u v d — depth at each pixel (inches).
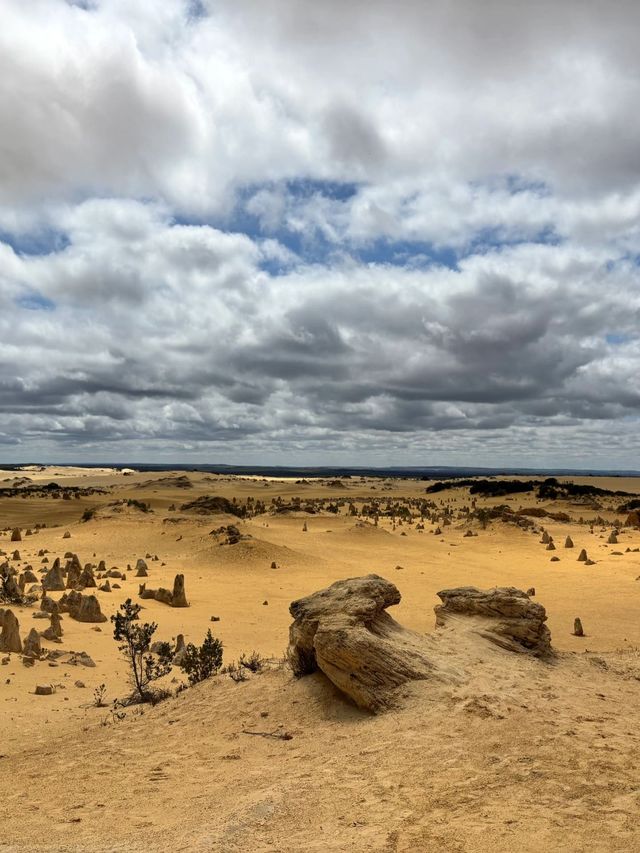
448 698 688.4
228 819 442.9
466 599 1020.5
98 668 1197.7
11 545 3134.8
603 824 390.3
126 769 628.7
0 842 437.1
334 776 519.5
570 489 7741.1
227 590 2181.3
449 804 435.2
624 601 1966.0
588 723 610.5
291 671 900.6
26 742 762.8
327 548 3166.8
